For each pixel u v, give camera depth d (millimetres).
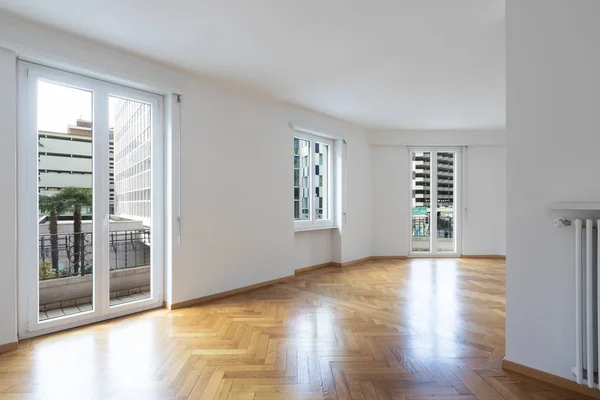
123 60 3324
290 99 4902
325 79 4082
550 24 2184
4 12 2604
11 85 2686
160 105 3816
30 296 2904
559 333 2146
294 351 2666
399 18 2682
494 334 3002
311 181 6012
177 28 2863
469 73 3869
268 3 2486
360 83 4227
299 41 3096
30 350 2670
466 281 5043
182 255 3855
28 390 2105
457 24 2768
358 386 2160
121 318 3428
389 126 6719
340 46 3195
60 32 2902
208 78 4051
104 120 3359
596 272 1941
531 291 2266
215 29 2881
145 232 3699
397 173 7184
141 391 2100
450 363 2465
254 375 2297
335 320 3371
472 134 7055
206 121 4105
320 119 5832
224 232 4297
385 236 7160
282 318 3430
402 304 3895
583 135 2059
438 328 3146
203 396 2049
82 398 2023
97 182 3299
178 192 3828
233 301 4059
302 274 5609
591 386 1899
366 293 4387
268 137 4902
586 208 1910
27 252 2887
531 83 2270
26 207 2877
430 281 5055
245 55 3404
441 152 7293
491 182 7176
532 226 2262
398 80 4109
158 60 3512
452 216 7344
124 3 2486
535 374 2236
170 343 2816
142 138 3676
